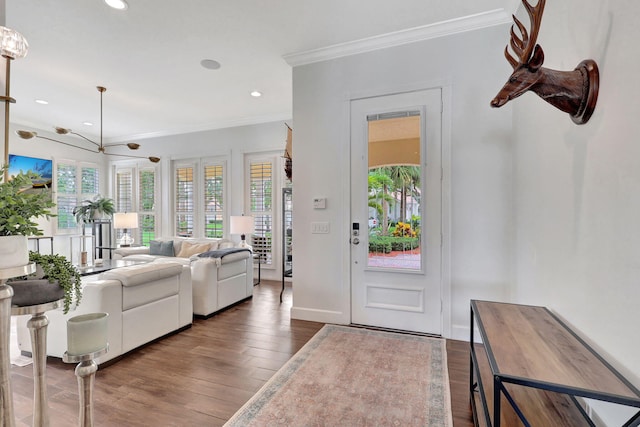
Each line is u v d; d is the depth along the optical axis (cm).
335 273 329
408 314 304
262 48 323
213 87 424
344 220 324
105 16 268
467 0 251
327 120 330
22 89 429
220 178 607
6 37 150
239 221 498
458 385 212
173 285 303
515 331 142
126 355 256
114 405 192
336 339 285
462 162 282
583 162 141
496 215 272
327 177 331
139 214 678
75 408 189
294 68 343
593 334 132
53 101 475
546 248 186
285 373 227
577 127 146
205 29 289
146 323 274
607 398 94
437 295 293
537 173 202
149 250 557
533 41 129
